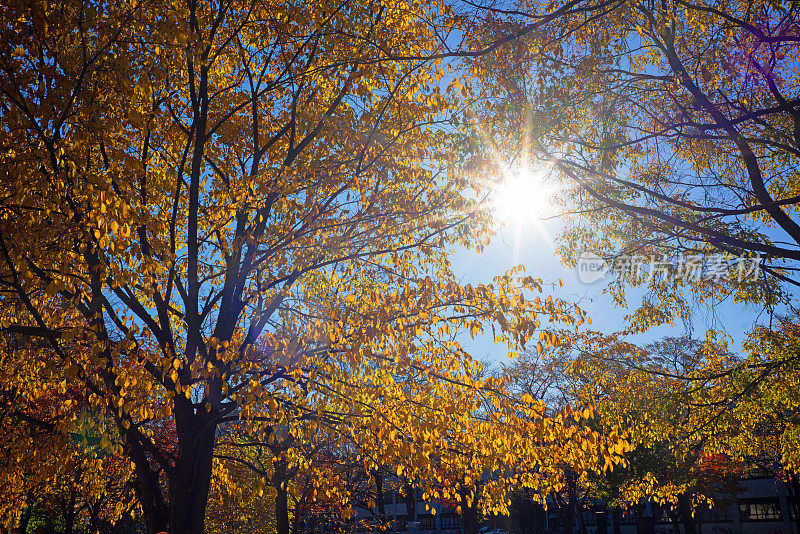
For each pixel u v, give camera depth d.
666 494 19.39
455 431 8.41
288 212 9.03
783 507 46.62
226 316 9.03
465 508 30.53
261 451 12.22
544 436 7.97
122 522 22.83
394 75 9.34
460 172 8.91
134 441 8.16
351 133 9.44
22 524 18.25
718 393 12.45
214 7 8.38
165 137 8.79
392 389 8.50
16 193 6.09
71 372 6.68
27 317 8.74
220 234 8.52
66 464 9.79
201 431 8.59
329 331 7.85
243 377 7.49
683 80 9.48
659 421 12.95
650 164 11.00
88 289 7.26
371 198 9.34
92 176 5.70
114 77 6.33
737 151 11.07
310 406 8.55
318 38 8.58
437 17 8.80
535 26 6.95
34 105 6.24
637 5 9.29
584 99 9.53
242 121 9.98
